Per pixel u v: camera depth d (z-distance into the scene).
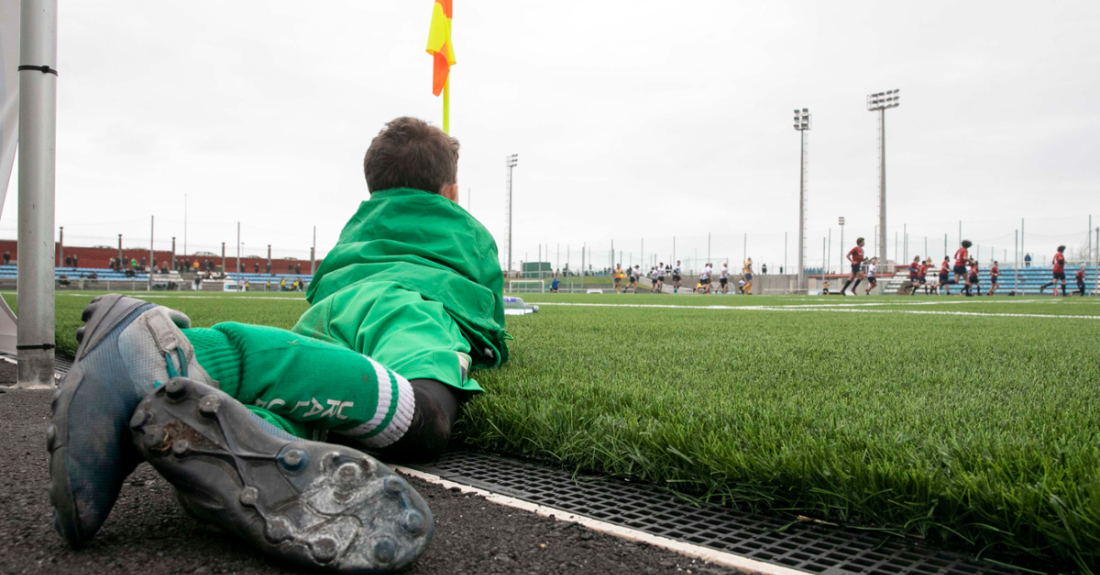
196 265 45.09
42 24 2.64
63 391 0.95
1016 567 1.07
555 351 3.58
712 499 1.40
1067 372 2.80
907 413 1.86
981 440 1.48
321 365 1.21
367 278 2.03
